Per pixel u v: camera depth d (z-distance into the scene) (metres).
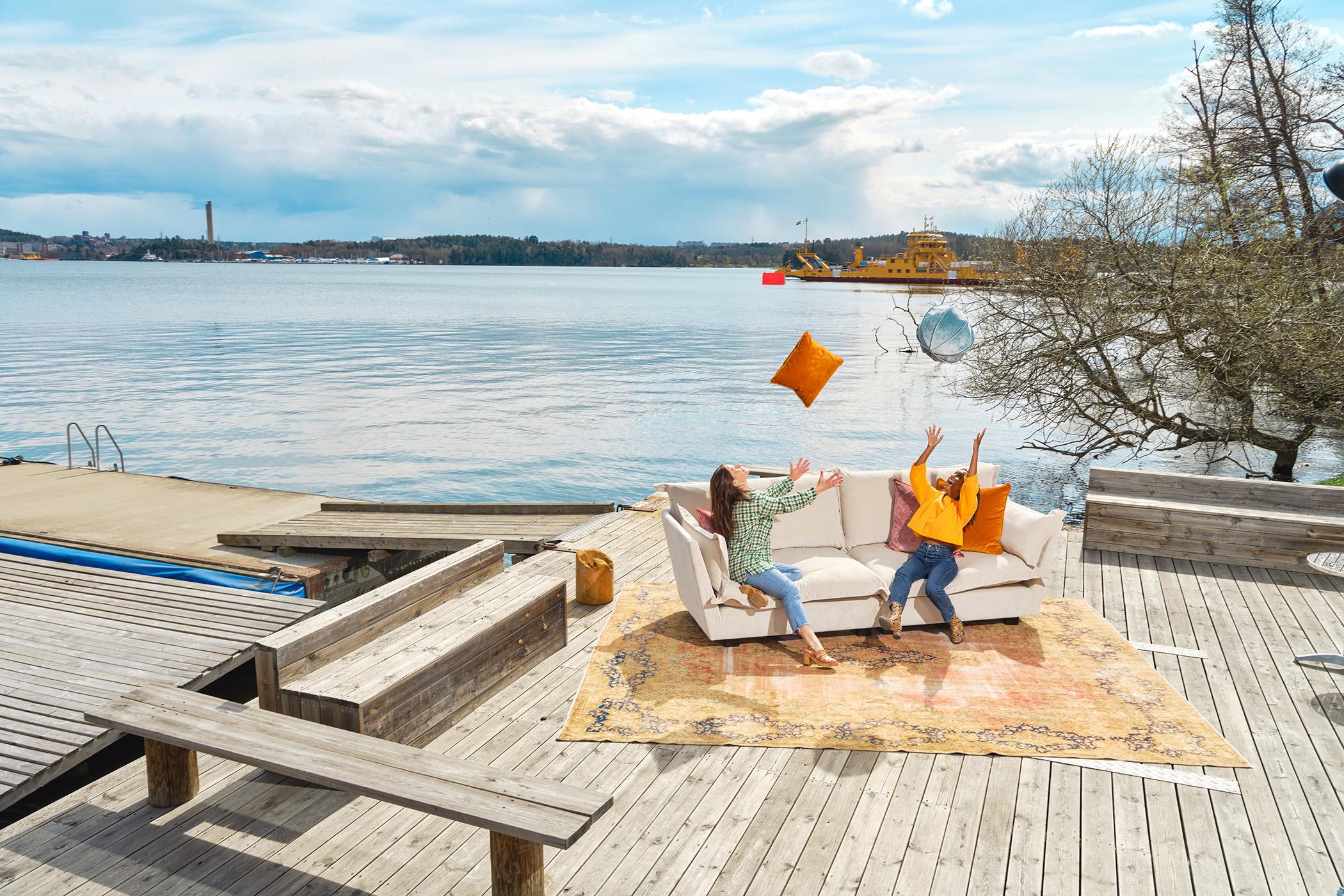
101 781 4.45
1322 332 13.17
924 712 5.08
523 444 19.27
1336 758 4.65
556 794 3.33
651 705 5.18
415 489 15.72
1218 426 14.54
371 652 4.88
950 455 18.59
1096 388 15.29
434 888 3.61
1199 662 5.88
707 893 3.57
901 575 6.01
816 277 157.62
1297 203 14.55
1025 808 4.16
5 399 23.84
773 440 19.95
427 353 37.00
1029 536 6.27
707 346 41.59
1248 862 3.79
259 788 4.39
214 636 6.16
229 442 19.05
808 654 5.69
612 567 6.97
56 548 9.34
